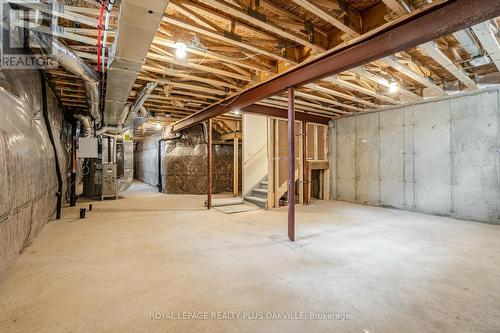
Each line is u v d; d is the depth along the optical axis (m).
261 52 2.82
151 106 5.69
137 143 14.42
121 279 2.22
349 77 3.93
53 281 2.16
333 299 1.92
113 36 2.64
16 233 2.53
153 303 1.85
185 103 5.30
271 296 1.96
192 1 2.20
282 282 2.19
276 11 2.34
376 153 6.02
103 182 7.00
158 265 2.53
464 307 1.81
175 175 8.59
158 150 9.50
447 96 4.76
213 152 8.90
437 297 1.94
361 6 2.34
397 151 5.63
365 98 5.30
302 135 6.27
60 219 4.50
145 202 6.63
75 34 2.49
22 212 2.72
